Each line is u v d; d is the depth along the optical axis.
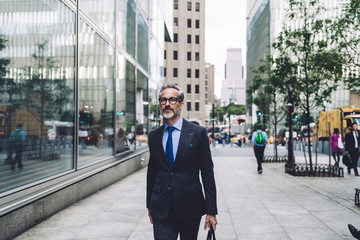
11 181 4.56
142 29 16.08
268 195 7.51
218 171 12.42
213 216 2.51
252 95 18.31
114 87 10.53
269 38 65.06
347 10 7.50
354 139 11.19
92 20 8.29
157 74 21.98
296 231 4.70
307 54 10.82
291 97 12.95
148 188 2.72
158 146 2.59
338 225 5.01
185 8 77.44
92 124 8.27
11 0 4.66
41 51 5.57
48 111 5.79
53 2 6.02
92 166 7.97
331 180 9.97
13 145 4.65
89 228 4.85
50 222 5.16
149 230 4.76
